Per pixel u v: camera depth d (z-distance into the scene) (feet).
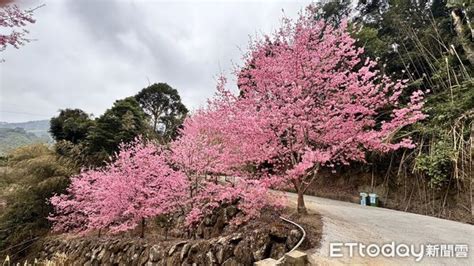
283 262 11.94
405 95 28.45
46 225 35.86
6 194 34.45
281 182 18.69
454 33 31.04
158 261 20.18
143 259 21.33
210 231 22.98
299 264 11.87
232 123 19.08
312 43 19.11
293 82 18.38
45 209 35.50
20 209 35.04
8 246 34.01
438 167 22.91
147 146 28.60
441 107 24.53
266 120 17.70
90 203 28.94
